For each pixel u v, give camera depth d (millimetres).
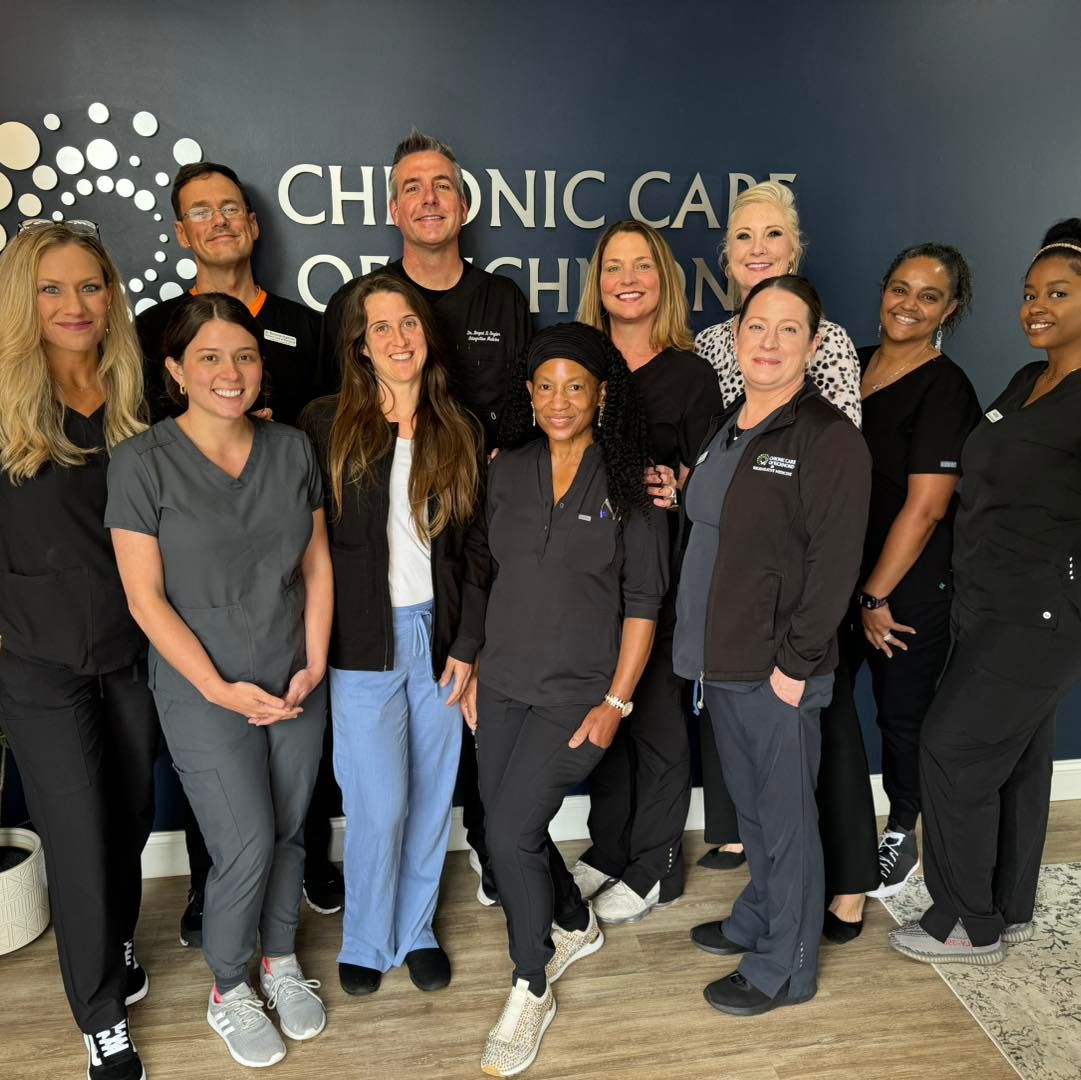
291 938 2131
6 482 1752
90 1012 1894
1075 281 1924
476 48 2553
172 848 2756
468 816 2613
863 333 2865
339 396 2053
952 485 2309
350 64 2510
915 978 2240
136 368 1896
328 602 1990
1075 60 2789
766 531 1896
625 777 2523
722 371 2420
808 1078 1926
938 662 2496
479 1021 2102
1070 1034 2045
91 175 2469
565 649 1932
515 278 2717
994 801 2186
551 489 1970
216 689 1795
